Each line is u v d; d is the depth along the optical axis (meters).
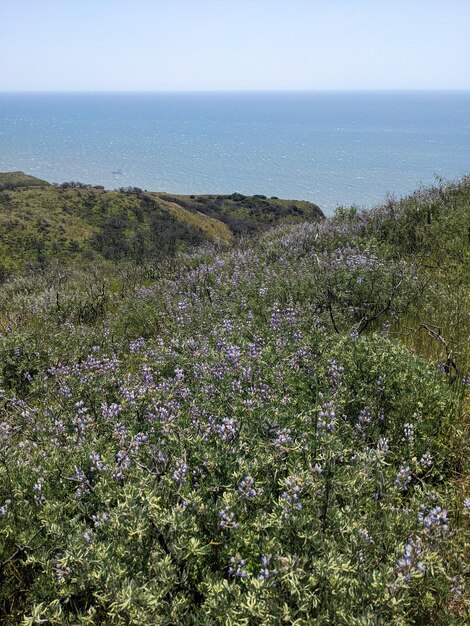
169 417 4.00
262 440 3.56
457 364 5.03
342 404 4.14
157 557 2.76
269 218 93.88
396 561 2.65
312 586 2.52
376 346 4.79
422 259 8.81
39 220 70.38
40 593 2.78
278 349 5.16
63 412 4.74
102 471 3.44
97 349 6.51
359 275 7.48
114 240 65.62
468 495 3.48
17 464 3.62
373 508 3.13
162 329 7.47
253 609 2.33
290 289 7.44
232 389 4.39
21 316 9.39
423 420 4.02
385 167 185.25
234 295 7.67
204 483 3.36
